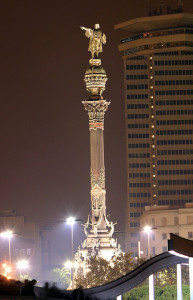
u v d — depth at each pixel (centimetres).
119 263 16425
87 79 18712
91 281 16238
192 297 7275
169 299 10656
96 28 19250
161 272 14962
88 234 18162
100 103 18525
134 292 10819
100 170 18400
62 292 6600
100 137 18462
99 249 17825
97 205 18275
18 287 5966
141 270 7681
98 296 7512
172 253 7019
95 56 19062
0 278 5975
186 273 14638
